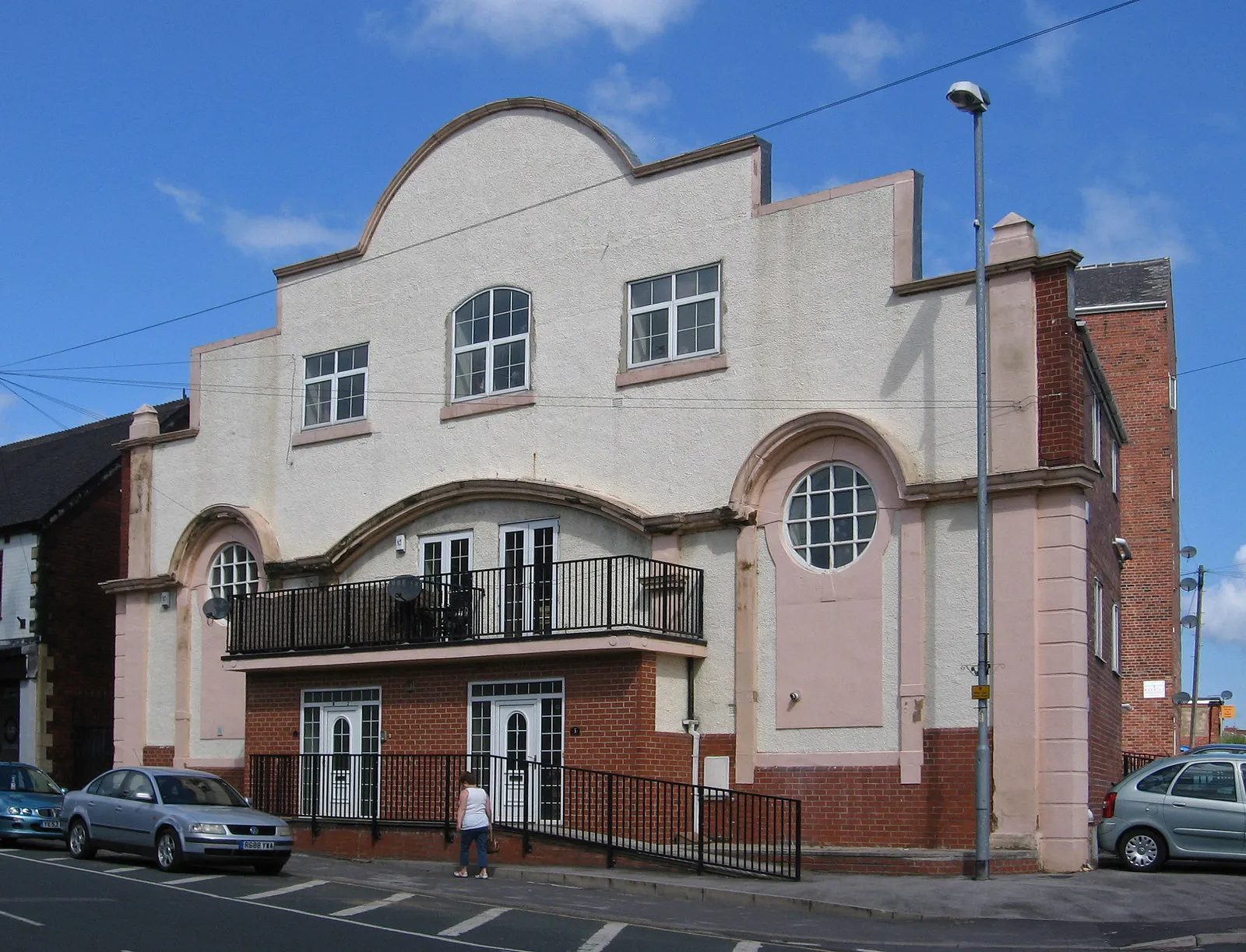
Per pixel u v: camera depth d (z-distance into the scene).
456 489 23.73
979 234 18.00
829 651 19.58
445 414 24.45
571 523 22.52
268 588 26.14
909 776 18.50
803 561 20.11
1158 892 15.66
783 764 19.69
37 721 30.98
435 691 22.31
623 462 22.09
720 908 15.58
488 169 24.77
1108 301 32.03
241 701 26.47
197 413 28.38
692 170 22.08
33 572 31.61
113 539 33.22
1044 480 17.94
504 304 24.16
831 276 20.34
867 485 19.70
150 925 13.35
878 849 18.28
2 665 31.92
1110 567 22.06
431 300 25.16
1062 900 15.21
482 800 18.50
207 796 19.25
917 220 19.88
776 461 20.50
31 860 19.27
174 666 27.64
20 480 34.72
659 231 22.31
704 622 20.89
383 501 25.11
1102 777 20.30
